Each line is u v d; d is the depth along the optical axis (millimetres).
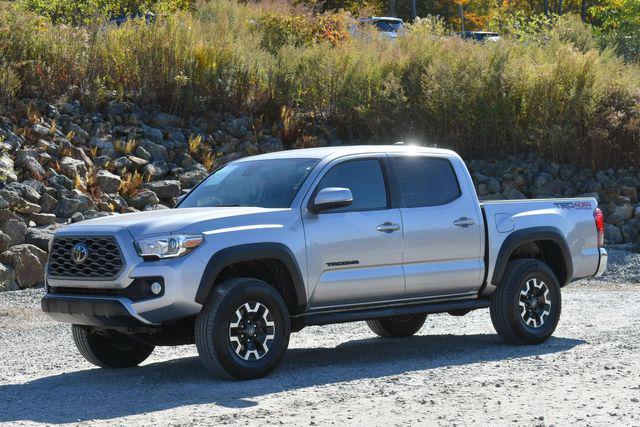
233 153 22891
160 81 23375
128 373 9844
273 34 27781
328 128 24953
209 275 8906
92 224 9398
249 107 24375
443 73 24984
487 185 23766
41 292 16062
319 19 28766
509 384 8742
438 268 10562
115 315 8906
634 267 19672
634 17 46000
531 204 11609
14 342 12195
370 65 25438
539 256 12094
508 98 24688
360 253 9922
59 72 22312
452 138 25047
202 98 23469
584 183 24203
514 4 72875
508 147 25125
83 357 10953
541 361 10055
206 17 28281
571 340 11633
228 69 24094
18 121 20750
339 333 12961
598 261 12227
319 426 7094
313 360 10531
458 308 10891
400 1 66125
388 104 24844
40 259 17047
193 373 9609
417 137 24922
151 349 10398
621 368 9492
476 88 24844
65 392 8758
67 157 20203
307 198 9727
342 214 9891
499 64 25156
